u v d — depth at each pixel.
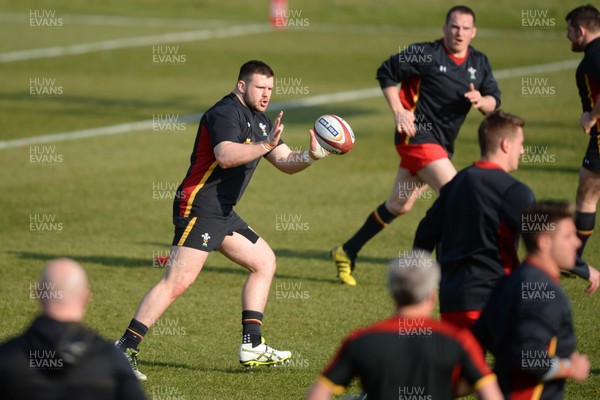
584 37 32.84
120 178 50.84
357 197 47.28
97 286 33.91
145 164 53.94
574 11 32.94
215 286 34.31
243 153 23.95
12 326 29.36
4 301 31.91
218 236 25.23
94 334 14.85
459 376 14.98
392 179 50.84
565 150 55.28
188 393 24.05
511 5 113.56
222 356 27.08
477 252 20.20
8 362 14.37
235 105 25.20
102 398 14.60
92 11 116.12
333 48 94.00
